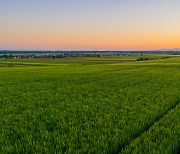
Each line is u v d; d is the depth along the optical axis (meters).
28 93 22.31
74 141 8.48
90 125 10.71
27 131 9.81
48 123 11.25
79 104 16.34
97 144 8.05
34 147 7.91
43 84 30.69
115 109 14.68
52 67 80.19
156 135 9.23
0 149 7.75
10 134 9.56
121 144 8.34
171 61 114.88
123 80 35.03
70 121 11.38
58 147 7.75
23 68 76.12
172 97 18.98
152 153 7.36
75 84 30.41
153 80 34.78
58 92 23.02
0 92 23.36
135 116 12.44
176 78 37.91
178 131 9.56
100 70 60.91
